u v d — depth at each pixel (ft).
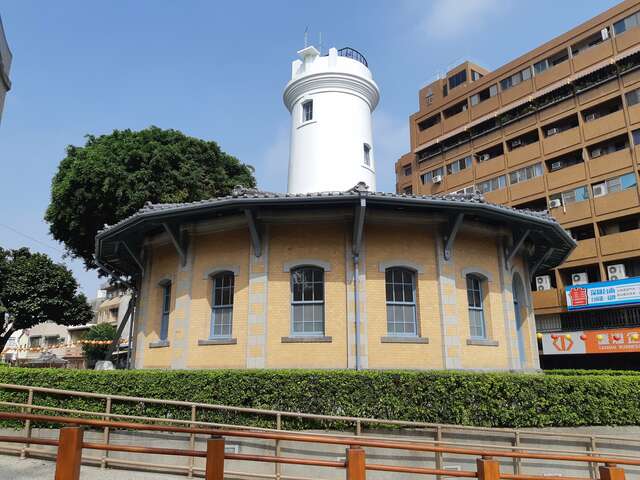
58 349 223.71
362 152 67.62
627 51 106.11
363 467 17.75
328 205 43.29
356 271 42.83
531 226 47.60
